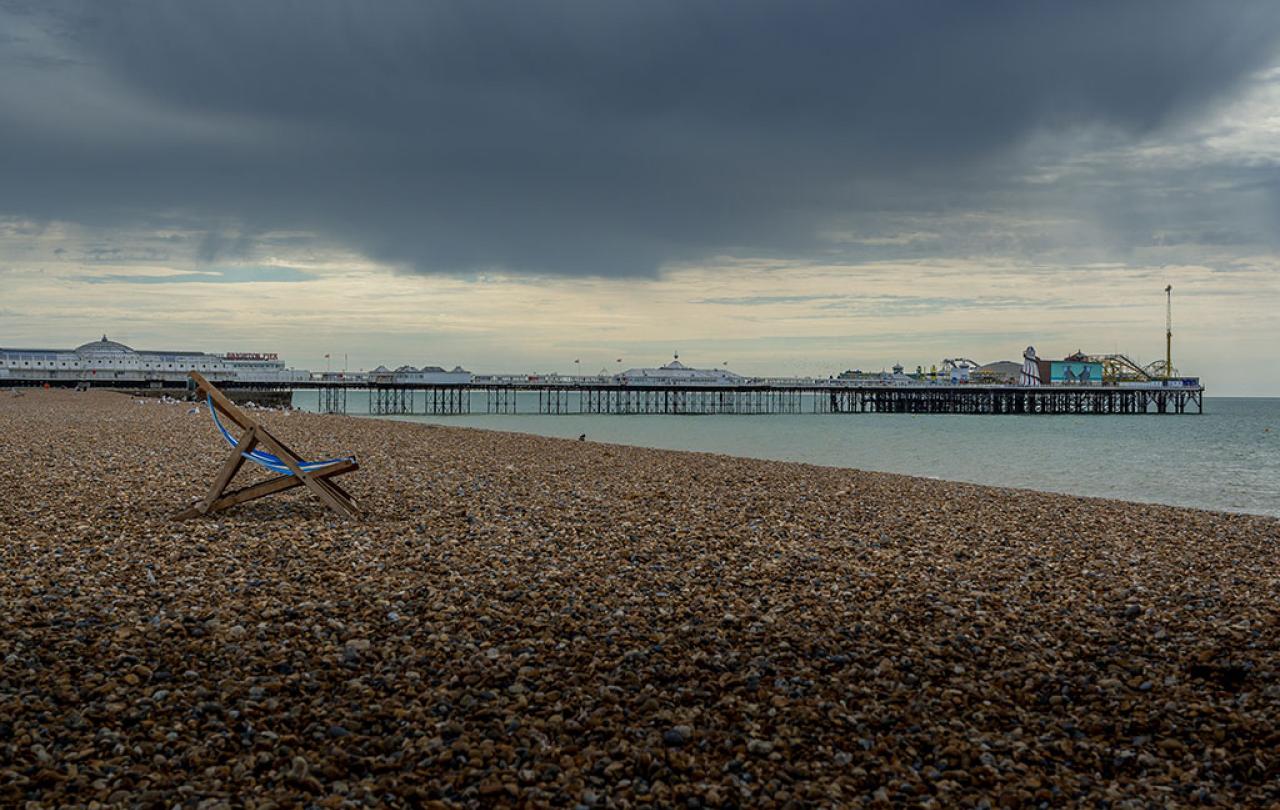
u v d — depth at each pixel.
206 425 34.59
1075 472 34.09
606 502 14.67
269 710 5.42
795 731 5.36
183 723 5.18
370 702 5.61
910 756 5.10
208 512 12.05
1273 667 6.71
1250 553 11.74
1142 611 8.34
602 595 8.40
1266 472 34.19
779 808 4.47
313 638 6.82
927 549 11.30
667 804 4.47
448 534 11.25
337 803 4.35
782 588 8.90
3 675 5.79
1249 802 4.67
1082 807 4.57
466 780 4.62
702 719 5.48
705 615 7.83
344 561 9.50
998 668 6.66
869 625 7.64
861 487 18.48
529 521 12.48
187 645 6.54
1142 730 5.57
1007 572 10.02
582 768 4.79
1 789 4.32
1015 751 5.18
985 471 34.41
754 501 15.36
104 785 4.43
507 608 7.85
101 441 24.30
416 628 7.16
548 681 6.04
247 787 4.49
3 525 10.93
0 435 25.47
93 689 5.61
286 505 13.18
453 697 5.72
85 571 8.65
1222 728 5.54
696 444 53.00
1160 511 16.36
